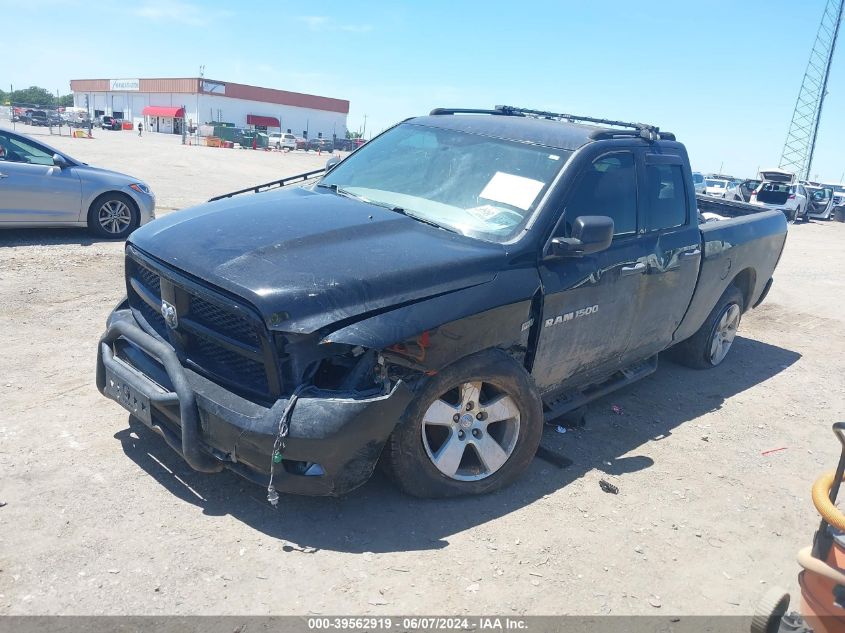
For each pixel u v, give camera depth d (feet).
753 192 90.74
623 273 14.89
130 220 34.04
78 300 22.33
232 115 303.07
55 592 9.37
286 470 10.59
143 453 13.08
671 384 20.20
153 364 12.31
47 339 18.57
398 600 9.86
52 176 31.40
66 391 15.44
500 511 12.38
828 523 8.01
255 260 11.10
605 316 14.82
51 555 10.06
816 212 95.96
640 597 10.52
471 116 16.85
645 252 15.62
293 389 10.58
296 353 10.44
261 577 10.05
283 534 11.08
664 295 16.62
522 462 13.20
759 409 18.90
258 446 10.40
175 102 306.76
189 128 266.77
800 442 16.99
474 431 12.50
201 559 10.31
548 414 14.84
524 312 12.70
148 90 322.34
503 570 10.74
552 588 10.47
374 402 10.48
